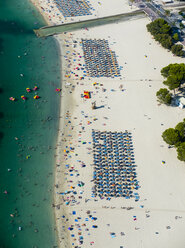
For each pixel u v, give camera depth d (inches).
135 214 3932.1
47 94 5565.9
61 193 4065.0
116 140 4874.5
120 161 4547.2
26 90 5565.9
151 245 3644.2
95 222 3791.8
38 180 4210.1
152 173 4463.6
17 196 3998.5
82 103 5467.5
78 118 5177.2
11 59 6190.9
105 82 5994.1
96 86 5866.1
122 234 3710.6
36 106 5300.2
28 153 4542.3
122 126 5137.8
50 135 4854.8
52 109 5290.4
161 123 5300.2
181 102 5585.6
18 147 4606.3
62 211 3875.5
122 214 3909.9
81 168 4387.3
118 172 4384.8
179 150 4562.0
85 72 6161.4
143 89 5964.6
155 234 3762.3
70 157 4534.9
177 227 3870.6
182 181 4434.1
